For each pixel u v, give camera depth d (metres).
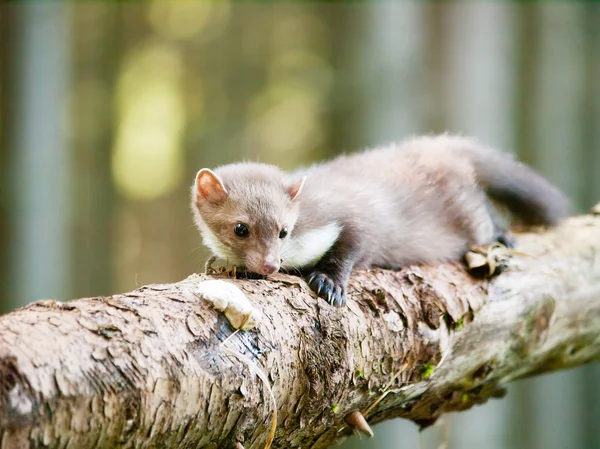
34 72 19.02
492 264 6.85
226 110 33.03
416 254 8.14
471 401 7.12
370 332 5.71
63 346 4.08
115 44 32.78
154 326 4.46
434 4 18.48
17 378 3.84
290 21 32.31
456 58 18.33
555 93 19.66
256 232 7.48
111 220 29.92
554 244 7.97
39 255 19.31
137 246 33.78
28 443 3.83
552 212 9.06
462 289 6.58
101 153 31.05
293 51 32.09
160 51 34.84
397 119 18.20
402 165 8.92
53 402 3.91
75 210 27.30
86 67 31.39
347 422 5.68
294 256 7.46
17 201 18.98
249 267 7.35
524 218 9.27
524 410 18.67
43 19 19.06
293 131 31.50
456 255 8.47
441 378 6.43
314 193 7.88
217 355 4.61
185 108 34.12
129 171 33.94
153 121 34.34
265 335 4.94
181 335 4.53
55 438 3.92
